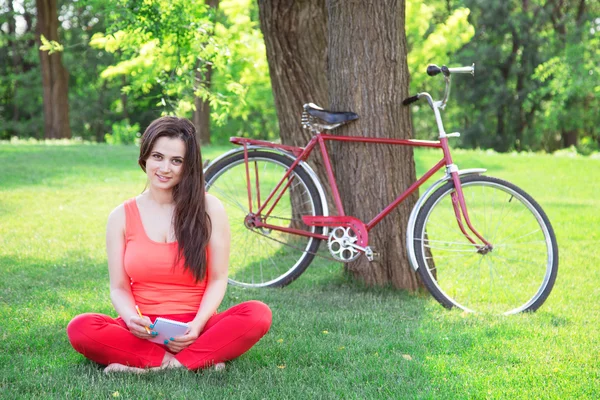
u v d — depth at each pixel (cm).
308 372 294
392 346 333
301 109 600
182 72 765
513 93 2998
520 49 3042
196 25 713
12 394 264
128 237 295
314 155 603
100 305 402
